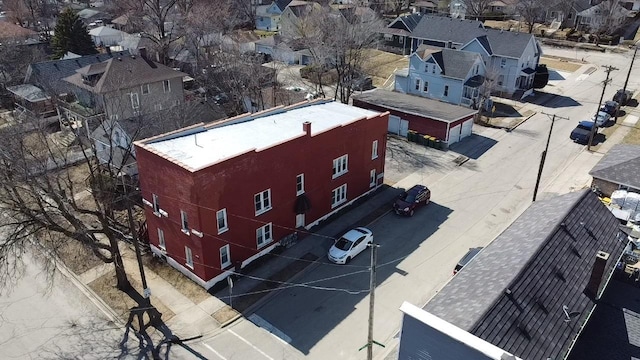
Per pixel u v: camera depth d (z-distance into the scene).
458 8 102.75
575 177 40.09
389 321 25.14
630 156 36.41
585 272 20.98
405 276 28.45
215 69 54.94
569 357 19.58
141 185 28.66
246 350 23.39
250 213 28.20
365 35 55.38
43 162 26.92
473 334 15.98
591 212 24.36
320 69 54.53
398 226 33.44
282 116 34.59
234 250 28.02
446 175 40.72
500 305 17.39
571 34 85.94
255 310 25.94
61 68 55.72
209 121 43.94
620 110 55.38
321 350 23.39
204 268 26.64
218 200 26.02
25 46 63.50
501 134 49.22
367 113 35.81
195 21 65.31
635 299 22.92
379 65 73.56
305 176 30.95
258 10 106.94
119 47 76.88
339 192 34.44
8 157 25.36
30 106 51.28
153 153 26.38
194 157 26.81
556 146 46.25
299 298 26.80
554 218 22.78
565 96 60.69
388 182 39.50
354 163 34.59
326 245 31.30
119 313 25.81
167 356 23.08
